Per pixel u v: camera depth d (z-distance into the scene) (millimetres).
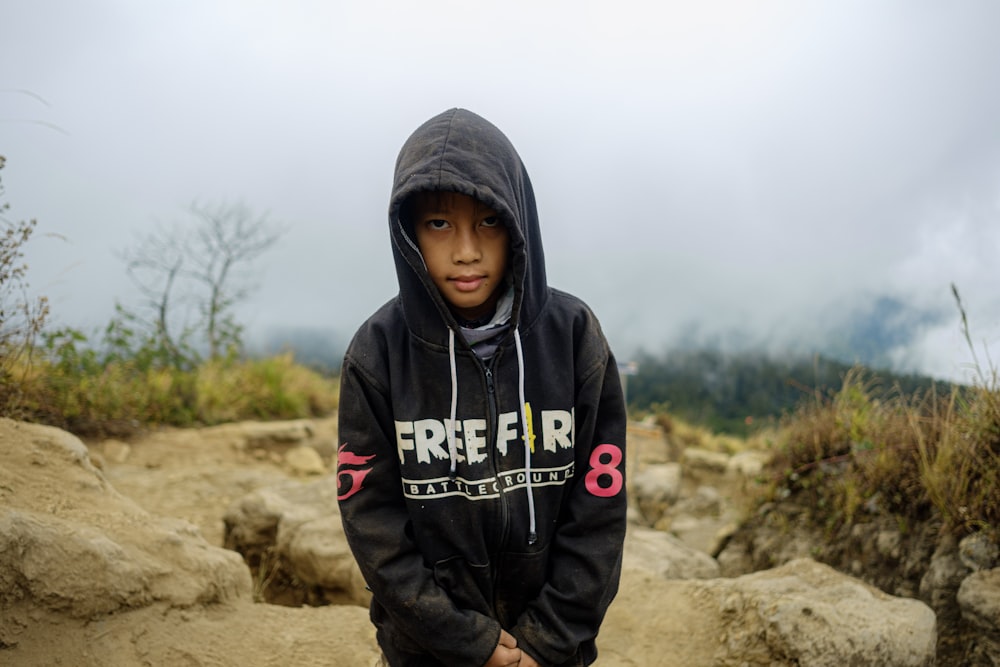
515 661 1645
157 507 5262
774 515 4754
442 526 1630
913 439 3994
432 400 1646
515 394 1663
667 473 8242
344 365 1688
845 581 3002
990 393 3605
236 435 7480
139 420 7184
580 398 1713
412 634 1629
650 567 3914
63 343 6098
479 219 1562
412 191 1490
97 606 2309
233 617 2732
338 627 2863
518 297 1582
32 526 2260
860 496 4137
